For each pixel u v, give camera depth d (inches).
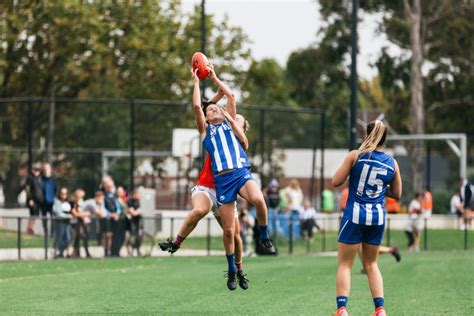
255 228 1787.6
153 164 2395.4
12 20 2746.1
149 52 2915.8
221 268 1380.4
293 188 2164.1
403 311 837.8
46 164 1780.3
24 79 2901.1
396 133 3868.1
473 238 2151.8
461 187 2479.1
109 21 2901.1
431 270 1357.0
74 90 3009.4
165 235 1850.4
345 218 714.8
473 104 3661.4
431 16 3553.2
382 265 1473.9
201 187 796.0
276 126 2516.0
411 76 3408.0
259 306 866.1
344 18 3614.7
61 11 2765.7
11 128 2512.3
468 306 880.3
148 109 2416.3
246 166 774.5
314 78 3678.6
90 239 1624.0
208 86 3129.9
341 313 707.4
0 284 1080.2
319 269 1353.3
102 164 2356.1
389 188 732.0
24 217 1557.6
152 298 931.3
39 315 797.2
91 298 928.9
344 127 4005.9
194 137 2235.5
